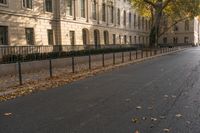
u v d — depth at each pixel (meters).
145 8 53.75
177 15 54.53
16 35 28.39
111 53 33.97
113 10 53.81
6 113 8.23
